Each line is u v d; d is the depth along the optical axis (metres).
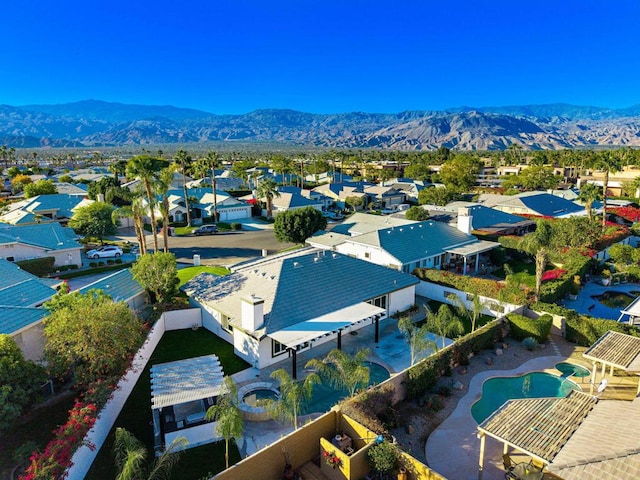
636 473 12.85
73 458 16.16
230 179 116.62
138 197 45.12
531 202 69.56
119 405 21.73
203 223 78.12
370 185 109.19
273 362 26.78
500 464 17.75
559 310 30.00
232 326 28.36
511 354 27.56
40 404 22.02
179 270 46.34
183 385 20.73
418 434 19.89
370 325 32.56
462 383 24.17
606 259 49.91
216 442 19.50
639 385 20.03
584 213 68.69
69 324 21.44
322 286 30.55
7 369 18.70
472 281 35.88
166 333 31.34
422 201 84.62
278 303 27.55
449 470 17.47
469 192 108.19
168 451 15.77
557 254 46.91
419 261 42.69
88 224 61.94
